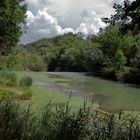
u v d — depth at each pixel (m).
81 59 95.94
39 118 5.82
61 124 5.20
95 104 25.25
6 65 58.22
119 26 6.46
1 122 4.98
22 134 4.85
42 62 98.94
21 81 31.12
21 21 37.94
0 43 41.44
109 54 77.00
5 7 36.19
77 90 37.59
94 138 5.04
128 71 58.97
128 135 4.93
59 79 55.59
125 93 37.69
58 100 24.77
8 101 5.78
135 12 6.14
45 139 4.86
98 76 71.12
